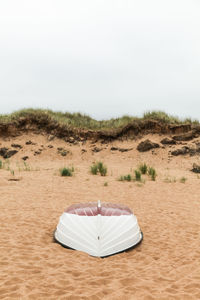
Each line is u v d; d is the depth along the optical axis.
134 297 2.92
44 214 6.65
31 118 24.03
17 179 11.66
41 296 2.86
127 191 10.25
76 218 4.77
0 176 12.18
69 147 22.12
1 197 8.26
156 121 22.83
